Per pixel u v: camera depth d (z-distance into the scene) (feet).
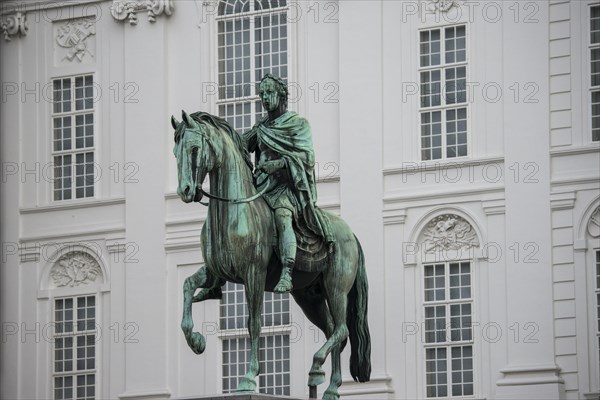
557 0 188.85
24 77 210.18
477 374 185.78
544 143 187.42
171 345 198.70
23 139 209.67
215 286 134.10
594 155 185.98
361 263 142.72
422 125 192.85
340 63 196.13
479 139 190.29
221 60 202.39
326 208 194.49
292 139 137.59
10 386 205.05
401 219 191.11
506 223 187.32
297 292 141.38
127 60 205.87
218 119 132.98
